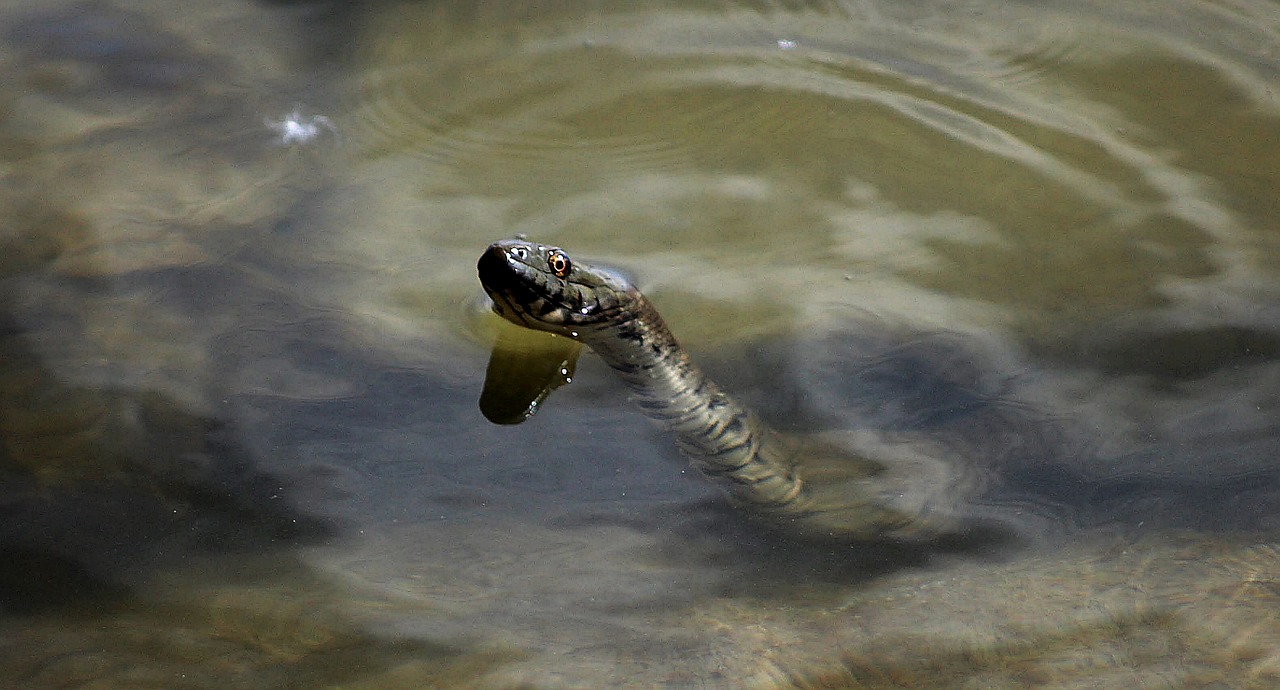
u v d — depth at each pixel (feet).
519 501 24.26
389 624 20.70
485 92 42.88
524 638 20.43
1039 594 21.53
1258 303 30.35
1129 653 19.81
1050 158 38.37
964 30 46.65
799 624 20.97
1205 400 26.91
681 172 38.40
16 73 42.75
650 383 28.07
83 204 34.94
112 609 20.98
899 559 22.82
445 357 29.04
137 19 47.01
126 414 26.12
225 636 20.35
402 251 33.63
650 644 20.39
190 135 39.42
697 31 47.06
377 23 47.14
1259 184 36.42
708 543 23.26
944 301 31.58
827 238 34.78
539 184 37.58
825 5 48.83
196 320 29.76
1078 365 28.60
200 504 23.67
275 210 35.32
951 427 26.76
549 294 28.84
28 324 29.14
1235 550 22.39
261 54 44.91
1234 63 43.19
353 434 26.02
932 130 40.19
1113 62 43.78
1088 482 24.72
